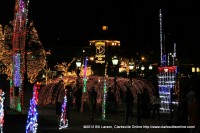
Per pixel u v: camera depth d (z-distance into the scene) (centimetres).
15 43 2792
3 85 2495
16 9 2802
